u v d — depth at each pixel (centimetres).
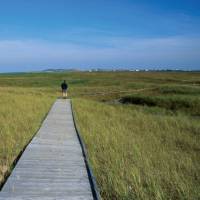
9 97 3512
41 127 2061
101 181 1063
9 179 1001
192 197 985
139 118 2831
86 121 2436
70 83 8606
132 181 1034
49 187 938
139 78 10419
